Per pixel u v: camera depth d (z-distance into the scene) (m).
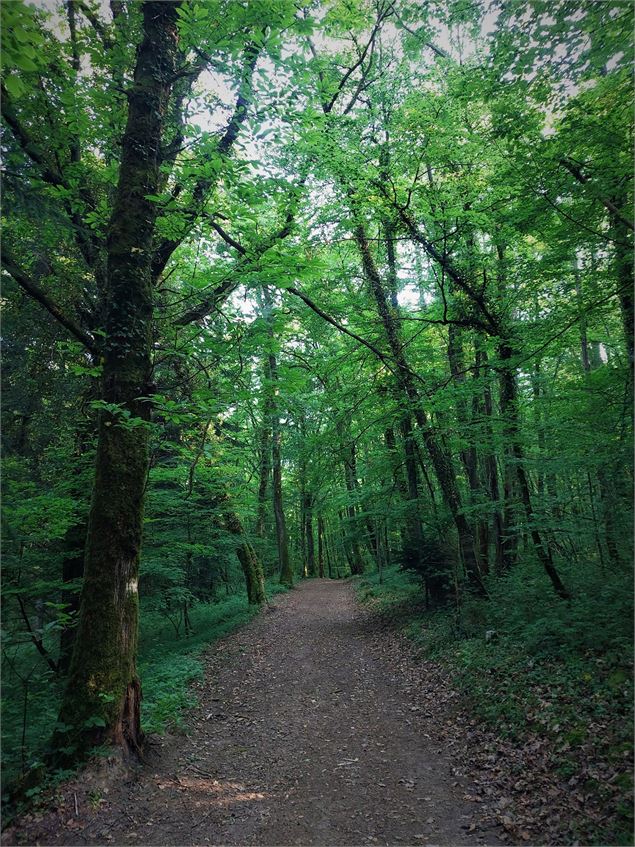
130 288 5.77
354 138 8.89
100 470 5.55
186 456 7.62
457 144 8.99
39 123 6.70
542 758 4.54
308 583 25.94
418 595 12.52
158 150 6.23
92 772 4.59
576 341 10.89
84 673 5.07
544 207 7.04
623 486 7.35
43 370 8.31
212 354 6.98
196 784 4.87
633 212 6.27
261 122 6.54
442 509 11.78
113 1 8.08
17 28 3.20
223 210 6.52
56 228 6.46
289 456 17.55
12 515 6.00
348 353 10.80
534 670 6.13
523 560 10.81
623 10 5.18
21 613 6.55
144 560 10.13
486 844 3.68
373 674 8.58
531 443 8.95
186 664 9.02
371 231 12.09
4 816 4.07
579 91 6.53
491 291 9.87
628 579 6.89
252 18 5.59
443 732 5.80
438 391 9.27
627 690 4.88
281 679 8.61
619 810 3.54
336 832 4.05
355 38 10.38
